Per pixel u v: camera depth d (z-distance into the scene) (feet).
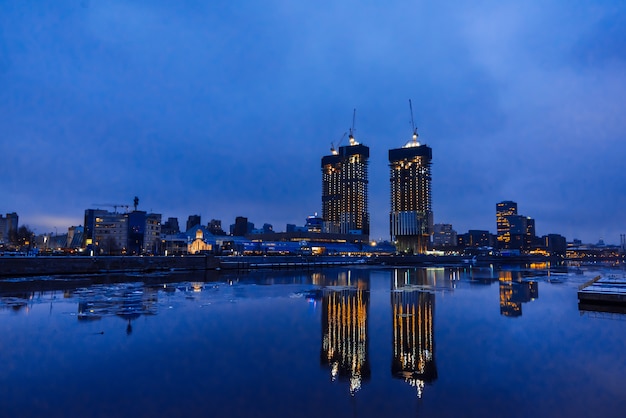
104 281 312.09
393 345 115.14
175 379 84.28
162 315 158.81
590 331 134.62
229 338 121.29
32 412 67.56
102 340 116.06
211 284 308.40
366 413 68.39
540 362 98.02
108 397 74.18
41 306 178.40
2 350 104.58
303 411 69.00
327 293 252.42
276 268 565.94
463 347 112.68
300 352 106.83
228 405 71.20
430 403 72.79
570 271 579.48
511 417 67.31
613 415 67.92
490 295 243.60
